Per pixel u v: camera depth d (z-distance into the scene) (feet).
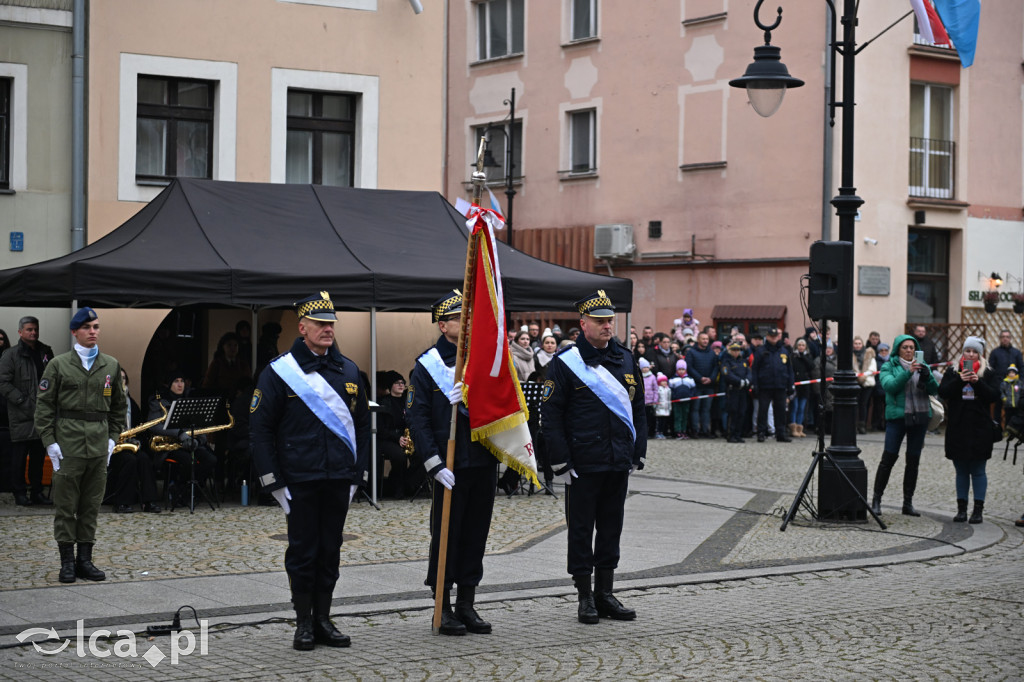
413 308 43.57
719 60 86.89
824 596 28.32
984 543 36.22
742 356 70.33
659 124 91.09
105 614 25.12
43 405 28.78
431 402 24.75
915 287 84.84
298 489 22.86
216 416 43.91
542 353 56.24
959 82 85.66
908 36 83.10
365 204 48.16
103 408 29.40
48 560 31.35
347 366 24.00
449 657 22.24
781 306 82.99
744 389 70.08
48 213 49.75
